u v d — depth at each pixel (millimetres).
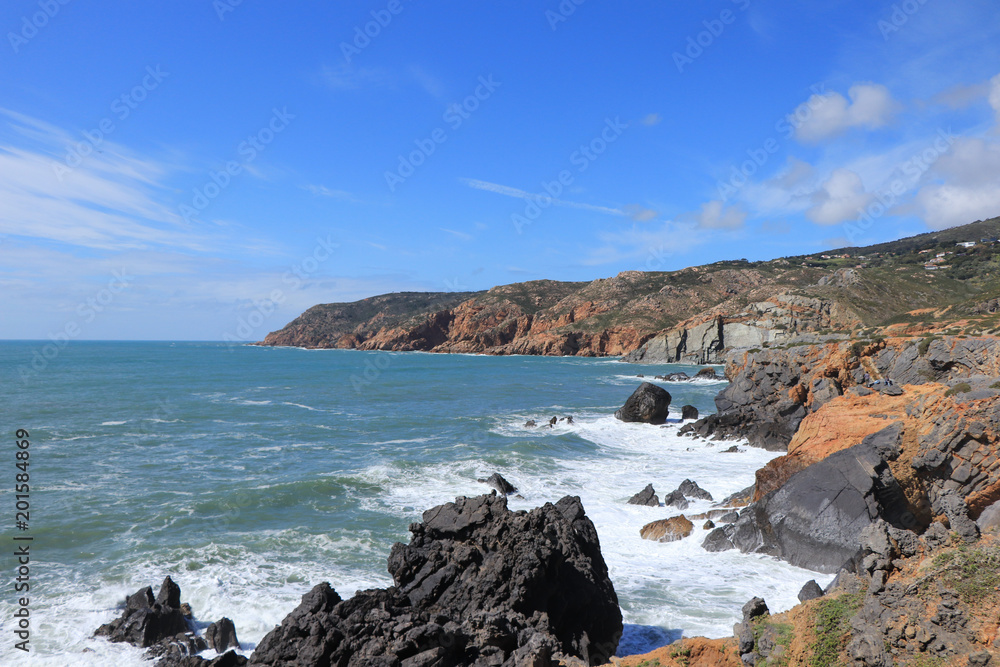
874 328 49938
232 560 20688
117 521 24594
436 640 11328
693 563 20828
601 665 12492
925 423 20719
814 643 11383
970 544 12070
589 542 16500
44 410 58094
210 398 72125
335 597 12914
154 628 15422
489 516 15062
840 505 20422
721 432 43281
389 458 37500
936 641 10133
